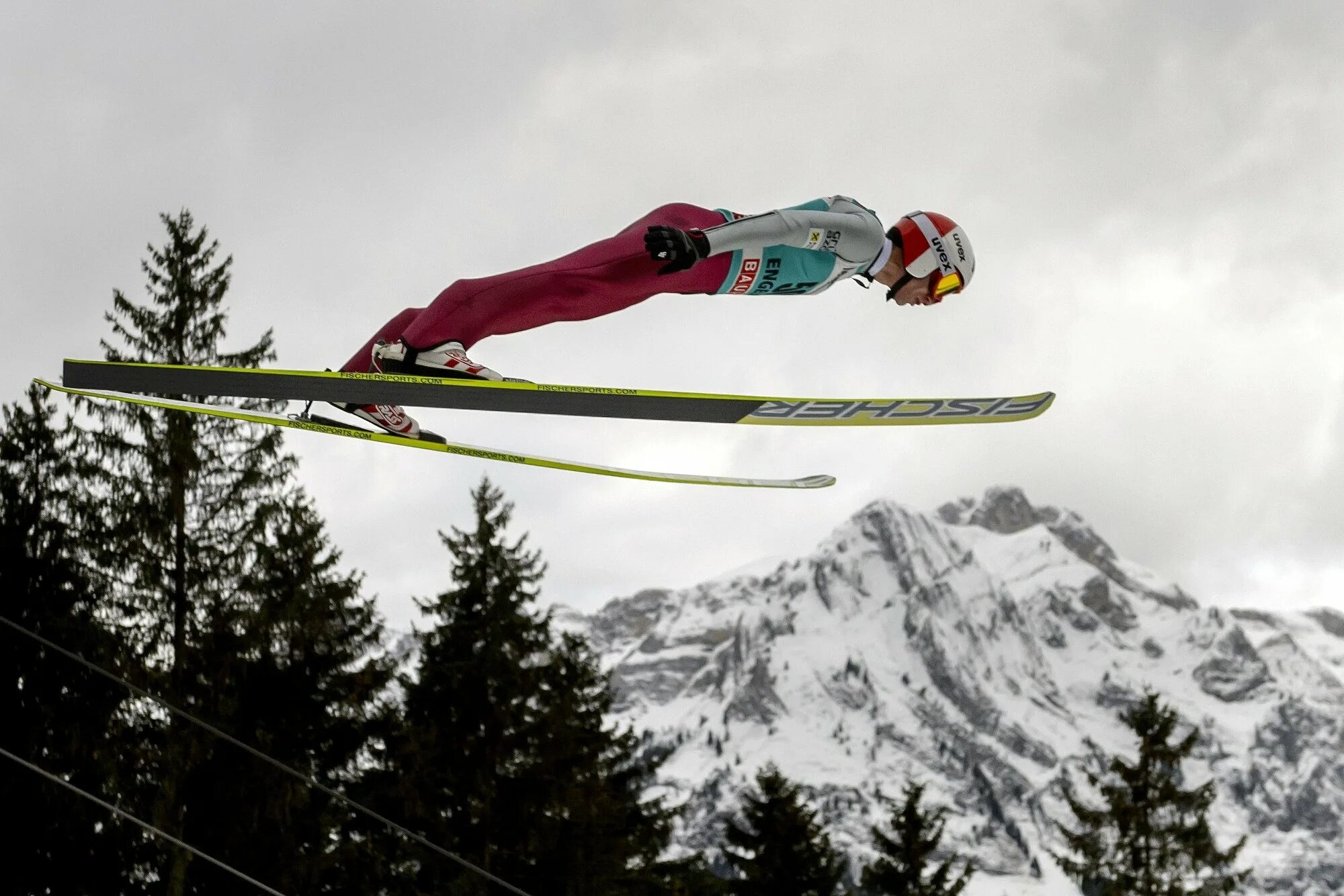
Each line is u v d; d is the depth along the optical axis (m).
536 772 22.23
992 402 6.01
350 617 20.09
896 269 5.83
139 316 20.98
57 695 17.66
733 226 5.22
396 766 20.06
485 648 22.64
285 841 18.17
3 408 19.06
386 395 5.04
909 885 28.06
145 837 17.72
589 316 5.37
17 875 17.14
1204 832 28.73
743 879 28.22
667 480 6.18
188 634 18.89
